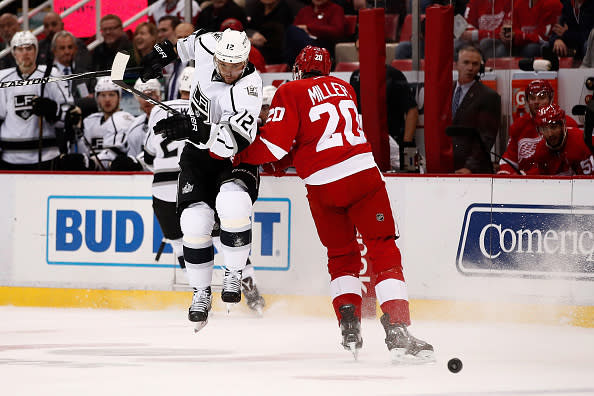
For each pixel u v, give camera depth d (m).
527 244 19.31
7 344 15.16
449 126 20.97
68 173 22.22
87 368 12.21
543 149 21.42
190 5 27.08
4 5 29.95
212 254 14.05
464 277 19.72
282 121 13.07
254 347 15.07
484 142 23.12
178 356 13.73
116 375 11.54
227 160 14.09
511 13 23.28
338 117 13.29
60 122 24.59
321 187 13.32
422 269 19.95
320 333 17.28
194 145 14.12
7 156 24.64
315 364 12.98
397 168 22.75
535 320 19.27
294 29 26.33
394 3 23.78
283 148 13.08
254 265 20.86
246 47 13.16
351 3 26.19
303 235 20.53
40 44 27.88
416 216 20.00
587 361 13.68
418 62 23.69
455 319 19.75
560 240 19.11
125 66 14.34
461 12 23.50
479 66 23.06
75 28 29.48
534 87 21.47
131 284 21.78
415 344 12.72
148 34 26.73
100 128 25.12
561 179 19.06
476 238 19.66
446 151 21.14
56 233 22.33
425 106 21.17
